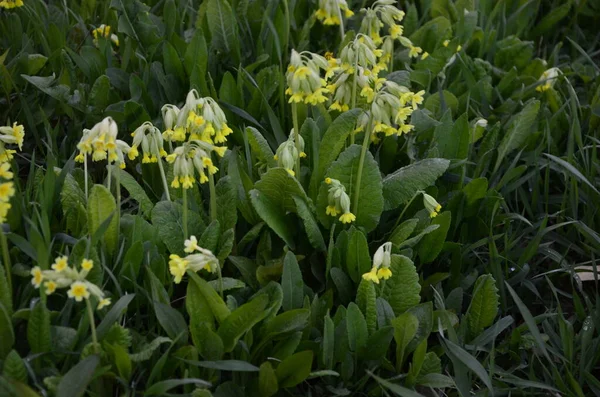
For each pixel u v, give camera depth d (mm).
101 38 1045
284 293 790
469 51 1201
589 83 1204
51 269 765
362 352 792
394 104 833
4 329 719
